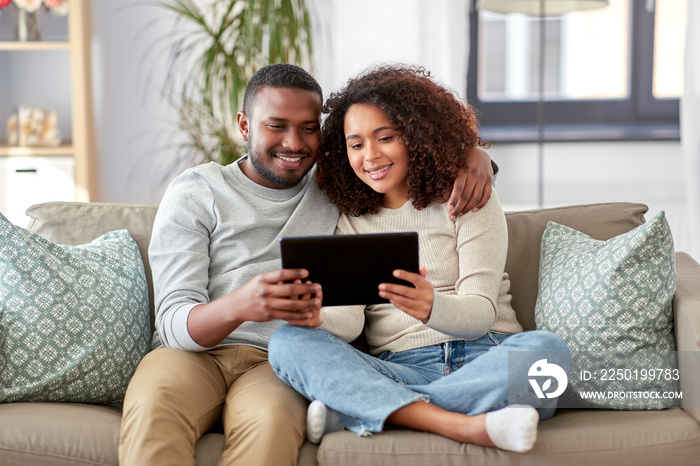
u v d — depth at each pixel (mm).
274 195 1730
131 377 1604
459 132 1712
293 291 1391
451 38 3604
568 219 1912
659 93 3986
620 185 3867
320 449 1372
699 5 3357
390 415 1398
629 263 1561
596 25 3939
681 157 3828
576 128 3961
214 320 1459
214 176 1704
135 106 3689
